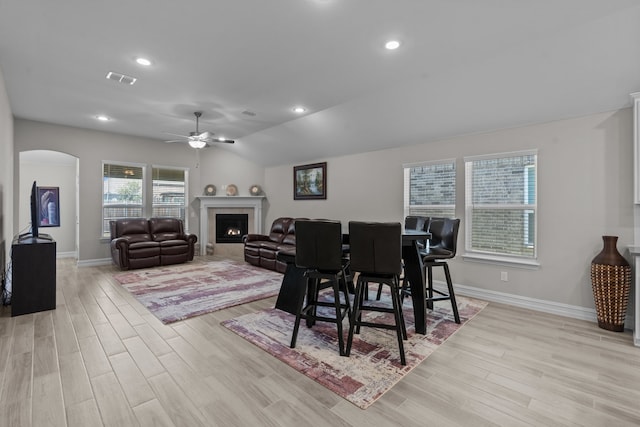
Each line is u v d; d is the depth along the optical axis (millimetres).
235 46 2855
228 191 7770
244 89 3891
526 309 3756
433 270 4621
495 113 3756
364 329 3127
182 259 6383
